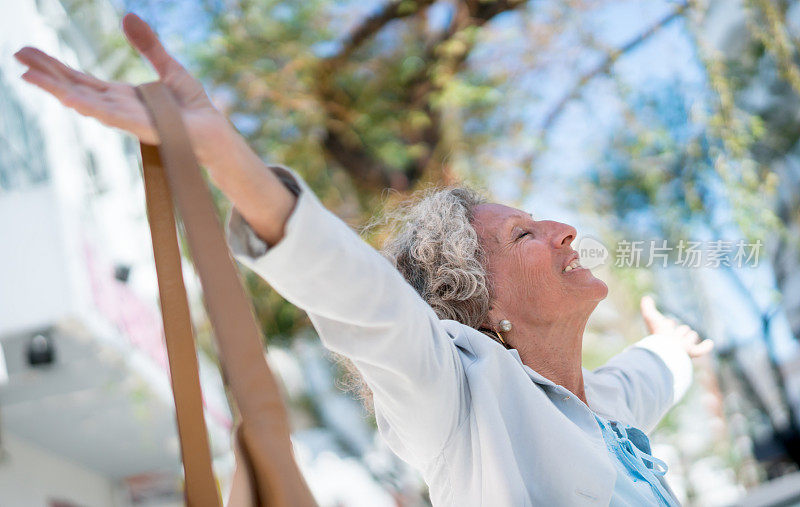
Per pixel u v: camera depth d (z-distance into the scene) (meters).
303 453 6.83
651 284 5.69
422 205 1.92
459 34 6.37
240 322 0.94
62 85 0.95
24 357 6.10
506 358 1.57
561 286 1.75
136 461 9.23
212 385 6.55
